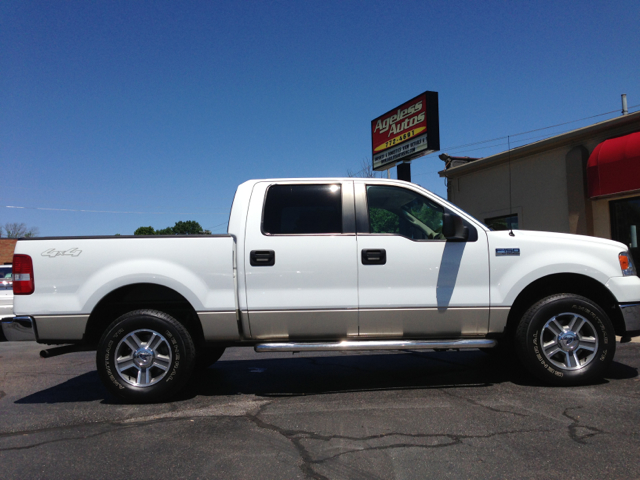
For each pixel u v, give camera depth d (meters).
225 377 5.32
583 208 10.96
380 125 16.19
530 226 12.41
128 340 4.29
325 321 4.37
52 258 4.29
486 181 13.82
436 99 13.79
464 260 4.42
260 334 4.39
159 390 4.23
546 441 3.15
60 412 4.12
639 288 4.41
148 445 3.29
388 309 4.36
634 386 4.42
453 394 4.33
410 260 4.40
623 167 9.66
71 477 2.82
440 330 4.44
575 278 4.55
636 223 10.27
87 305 4.21
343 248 4.41
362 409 3.96
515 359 5.89
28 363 6.71
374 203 4.64
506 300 4.39
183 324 4.52
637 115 9.86
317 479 2.70
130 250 4.31
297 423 3.66
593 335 4.38
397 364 5.79
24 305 4.24
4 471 2.93
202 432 3.52
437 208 4.68
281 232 4.48
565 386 4.44
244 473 2.81
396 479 2.68
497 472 2.72
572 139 11.28
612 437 3.19
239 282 4.35
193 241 4.35
